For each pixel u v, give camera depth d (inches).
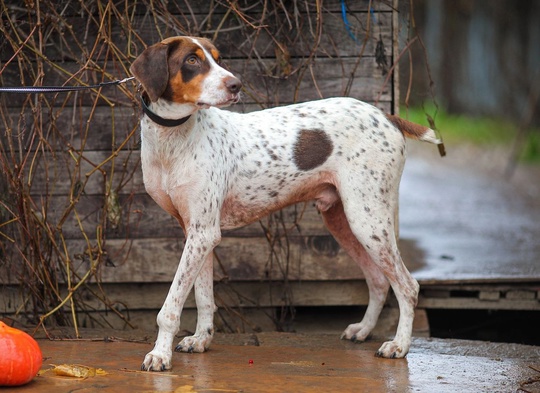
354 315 454.6
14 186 390.3
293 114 350.9
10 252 414.6
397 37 417.4
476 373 325.1
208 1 413.7
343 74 416.8
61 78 413.1
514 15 1444.4
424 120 1210.0
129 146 418.9
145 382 301.9
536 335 492.1
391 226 349.7
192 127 321.7
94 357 340.8
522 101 1424.7
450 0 1477.6
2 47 406.6
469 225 665.0
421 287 447.8
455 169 1038.4
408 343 347.3
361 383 306.2
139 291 433.1
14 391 289.9
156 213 424.5
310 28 414.3
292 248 427.5
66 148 417.4
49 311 411.8
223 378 309.3
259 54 417.4
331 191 356.2
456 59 1488.7
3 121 412.2
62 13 400.2
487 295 448.8
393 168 350.0
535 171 1022.4
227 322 434.6
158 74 303.3
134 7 399.9
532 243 581.6
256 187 342.0
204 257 326.6
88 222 423.5
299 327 442.3
